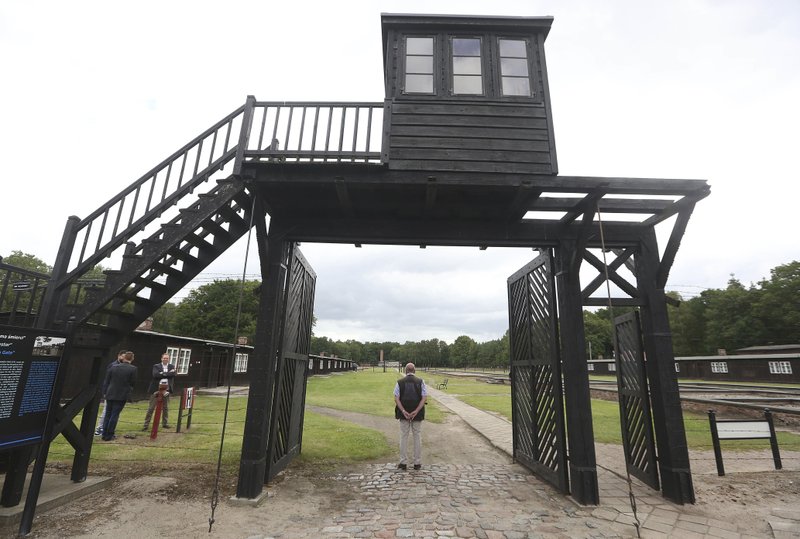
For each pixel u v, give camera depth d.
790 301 45.12
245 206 5.54
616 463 6.45
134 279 4.61
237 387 22.00
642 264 5.45
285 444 5.84
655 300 5.29
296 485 5.17
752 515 4.27
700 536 3.75
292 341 6.00
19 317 5.52
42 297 4.65
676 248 5.07
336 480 5.44
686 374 35.62
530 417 6.06
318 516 4.18
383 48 6.23
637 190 4.63
